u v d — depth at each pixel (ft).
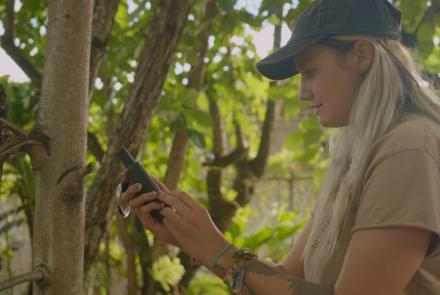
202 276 11.27
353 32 4.48
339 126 4.63
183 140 10.64
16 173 10.20
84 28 5.05
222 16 10.35
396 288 3.92
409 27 9.06
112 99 10.43
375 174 4.09
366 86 4.38
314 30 4.54
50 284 4.99
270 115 11.52
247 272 4.32
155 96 7.28
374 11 4.57
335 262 4.44
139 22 10.72
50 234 5.01
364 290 3.92
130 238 10.25
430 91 4.63
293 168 20.80
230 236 13.92
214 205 11.34
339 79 4.51
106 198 7.17
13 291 8.91
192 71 10.77
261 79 12.37
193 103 9.81
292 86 10.88
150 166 12.45
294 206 20.89
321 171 11.83
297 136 11.51
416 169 3.99
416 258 3.95
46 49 5.11
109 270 10.27
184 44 10.11
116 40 10.19
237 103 12.55
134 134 7.24
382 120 4.32
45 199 5.02
